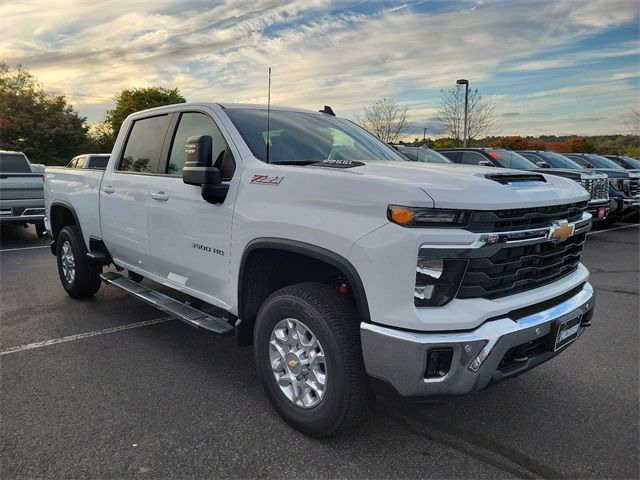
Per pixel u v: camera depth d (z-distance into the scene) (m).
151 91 53.81
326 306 2.76
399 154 4.36
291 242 2.86
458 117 30.62
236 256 3.25
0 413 3.21
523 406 3.33
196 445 2.87
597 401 3.40
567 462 2.73
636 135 35.81
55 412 3.23
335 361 2.69
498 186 2.62
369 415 3.19
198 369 3.90
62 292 6.12
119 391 3.52
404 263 2.40
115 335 4.63
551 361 4.05
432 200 2.39
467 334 2.43
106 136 49.50
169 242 3.92
